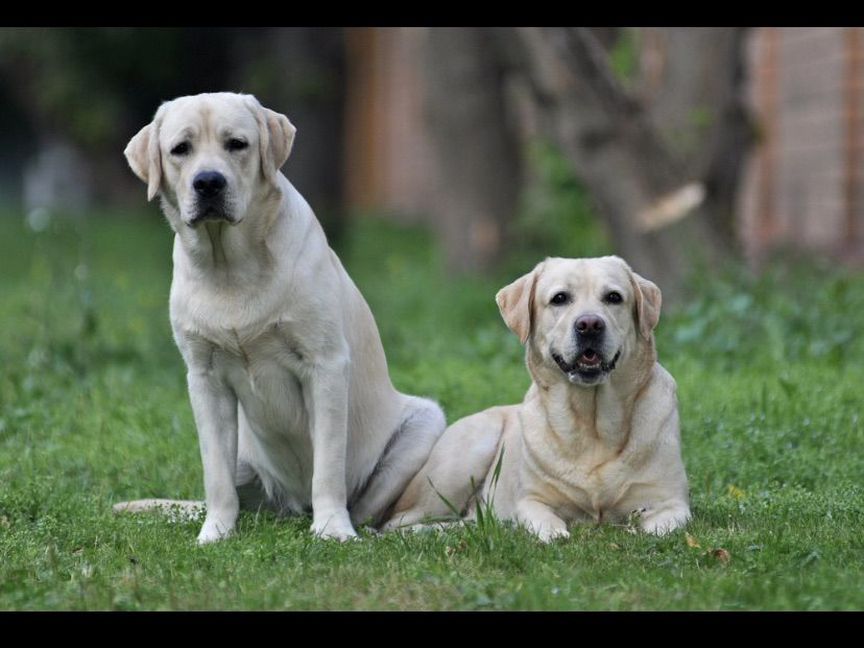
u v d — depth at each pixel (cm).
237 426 1015
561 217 2734
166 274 3066
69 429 1330
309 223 998
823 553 852
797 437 1198
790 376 1409
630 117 1984
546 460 1003
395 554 887
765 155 3000
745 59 2100
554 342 991
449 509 1060
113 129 4316
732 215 2053
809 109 2794
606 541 911
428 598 785
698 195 1977
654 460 989
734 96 2047
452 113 2931
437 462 1068
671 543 892
